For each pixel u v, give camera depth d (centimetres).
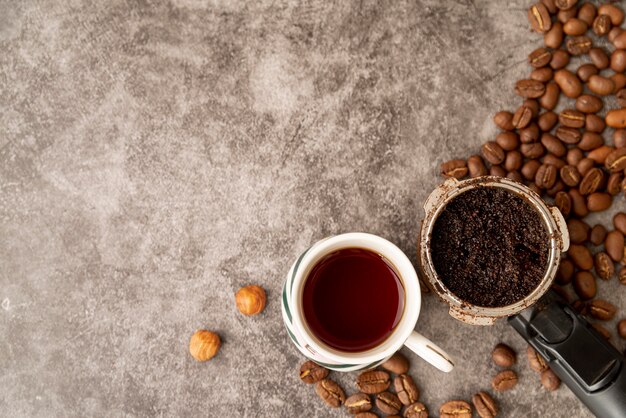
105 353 41
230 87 42
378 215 41
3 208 42
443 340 40
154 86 42
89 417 41
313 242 41
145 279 41
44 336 42
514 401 40
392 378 41
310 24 42
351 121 41
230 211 41
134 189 42
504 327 40
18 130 42
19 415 42
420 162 41
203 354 40
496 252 37
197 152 41
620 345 40
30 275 42
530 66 41
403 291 36
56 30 42
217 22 42
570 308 38
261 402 41
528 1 41
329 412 41
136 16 42
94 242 42
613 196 40
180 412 41
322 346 35
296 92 41
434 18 41
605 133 41
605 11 40
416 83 41
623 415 36
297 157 41
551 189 40
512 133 40
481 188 37
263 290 41
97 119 42
